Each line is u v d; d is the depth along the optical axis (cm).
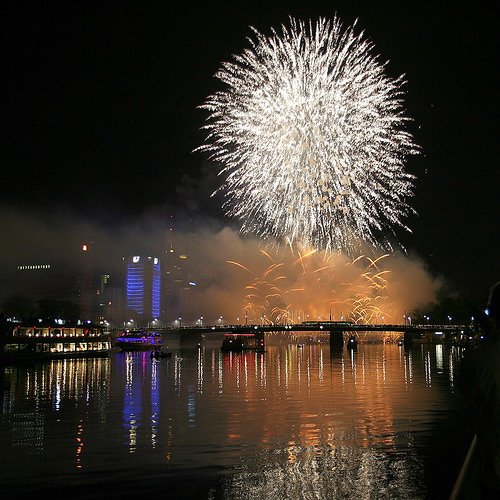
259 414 5762
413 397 6838
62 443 4538
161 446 4406
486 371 921
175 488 3419
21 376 10681
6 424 5400
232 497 3297
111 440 4631
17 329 16238
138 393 7769
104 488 3428
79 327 18788
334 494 3347
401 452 4156
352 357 15975
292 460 3984
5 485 3469
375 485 3466
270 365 12938
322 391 7612
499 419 905
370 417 5497
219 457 4075
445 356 15762
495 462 901
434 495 3316
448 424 5081
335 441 4509
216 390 7994
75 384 9112
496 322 959
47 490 3378
